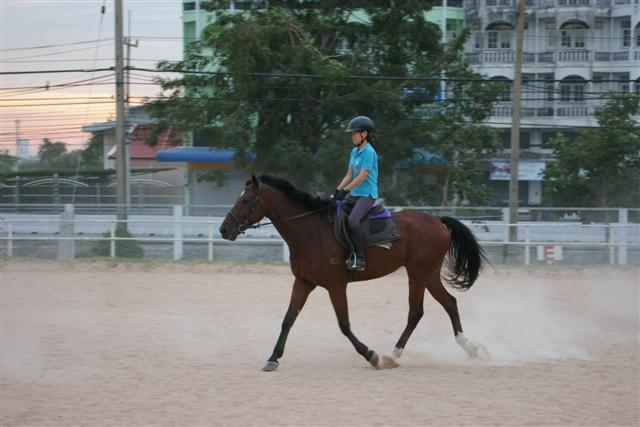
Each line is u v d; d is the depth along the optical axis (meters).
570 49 40.56
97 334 10.28
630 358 8.88
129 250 20.39
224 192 34.31
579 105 40.59
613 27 40.69
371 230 8.48
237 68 24.84
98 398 6.97
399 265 8.80
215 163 33.78
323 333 10.46
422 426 6.05
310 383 7.54
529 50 41.16
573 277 17.44
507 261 19.97
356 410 6.51
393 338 10.18
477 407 6.62
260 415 6.36
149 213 22.19
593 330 10.87
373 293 14.48
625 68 40.22
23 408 6.65
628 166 27.95
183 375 7.88
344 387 7.36
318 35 28.56
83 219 22.27
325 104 26.42
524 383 7.56
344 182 8.67
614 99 28.31
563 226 20.08
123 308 12.62
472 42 41.50
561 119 40.62
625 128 27.45
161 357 8.83
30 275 16.98
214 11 28.36
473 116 28.78
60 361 8.59
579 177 28.28
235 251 20.39
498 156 39.31
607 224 19.98
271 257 20.31
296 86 26.00
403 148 27.25
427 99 28.48
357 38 28.67
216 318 11.66
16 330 10.56
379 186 27.98
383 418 6.26
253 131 27.22
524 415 6.39
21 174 38.66
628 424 6.17
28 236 21.78
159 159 33.97
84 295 14.06
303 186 26.95
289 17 26.31
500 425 6.10
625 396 7.05
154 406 6.68
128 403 6.78
